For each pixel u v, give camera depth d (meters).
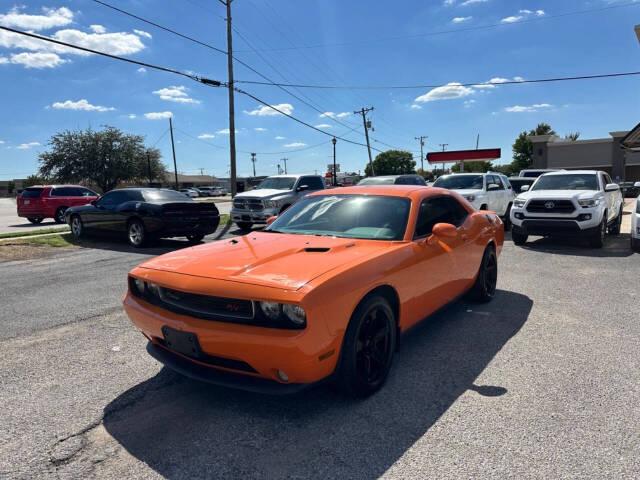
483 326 4.38
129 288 3.22
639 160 39.50
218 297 2.59
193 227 10.38
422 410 2.78
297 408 2.83
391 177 15.05
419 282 3.48
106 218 10.80
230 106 20.80
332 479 2.14
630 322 4.45
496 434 2.50
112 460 2.31
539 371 3.33
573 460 2.26
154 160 50.88
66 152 45.56
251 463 2.28
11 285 6.43
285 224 4.12
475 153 32.59
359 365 2.84
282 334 2.42
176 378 3.29
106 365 3.54
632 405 2.81
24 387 3.16
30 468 2.25
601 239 9.16
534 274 6.78
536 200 9.49
